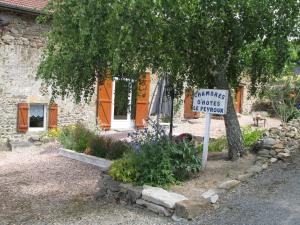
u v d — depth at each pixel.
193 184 6.26
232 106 7.41
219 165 7.02
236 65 7.95
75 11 5.62
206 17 6.34
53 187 7.95
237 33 6.69
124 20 5.19
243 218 5.09
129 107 8.15
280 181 6.18
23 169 9.39
